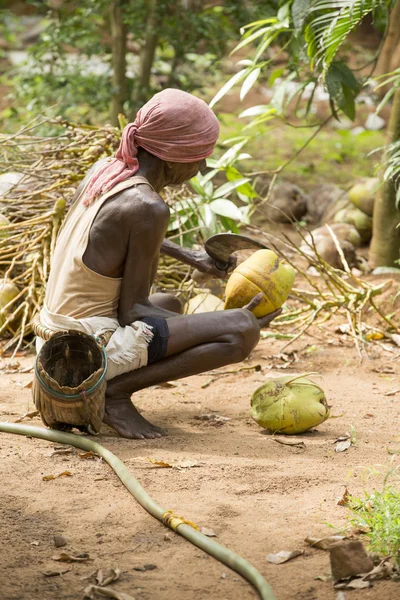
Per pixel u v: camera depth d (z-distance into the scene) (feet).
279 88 33.24
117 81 48.73
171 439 21.58
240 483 18.51
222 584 14.37
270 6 45.88
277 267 22.67
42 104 49.06
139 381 21.72
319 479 18.74
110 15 49.78
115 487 18.33
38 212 31.35
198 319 21.44
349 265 38.40
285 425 21.93
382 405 24.72
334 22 26.81
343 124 68.28
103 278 21.25
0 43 86.12
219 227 32.24
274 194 46.75
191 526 16.14
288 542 15.80
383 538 15.37
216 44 49.57
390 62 61.21
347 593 14.01
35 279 30.32
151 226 20.59
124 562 15.10
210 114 21.49
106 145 31.12
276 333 31.32
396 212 37.81
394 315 32.12
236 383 26.99
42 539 15.90
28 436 21.47
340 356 29.53
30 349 30.14
